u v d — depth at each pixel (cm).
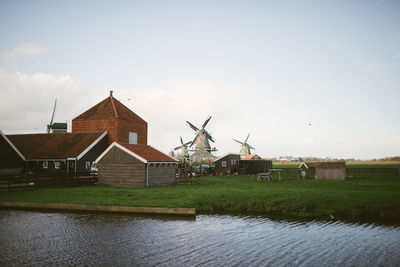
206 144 11556
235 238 1452
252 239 1440
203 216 1925
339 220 1847
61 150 4203
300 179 4353
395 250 1291
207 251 1259
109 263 1109
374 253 1253
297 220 1842
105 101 5253
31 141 4691
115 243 1348
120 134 4784
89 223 1698
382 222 1797
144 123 5522
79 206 2058
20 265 1080
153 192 2631
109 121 4791
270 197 2280
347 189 2792
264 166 6153
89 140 4359
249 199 2253
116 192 2644
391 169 5053
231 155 5903
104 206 2034
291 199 2167
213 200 2281
